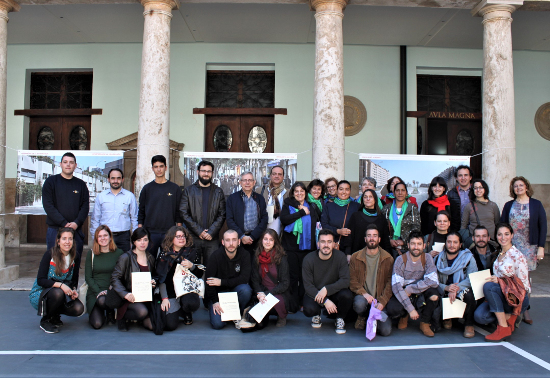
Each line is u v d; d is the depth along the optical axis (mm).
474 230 4988
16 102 10625
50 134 10789
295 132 10477
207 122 10648
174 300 4824
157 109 6621
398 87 10562
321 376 3510
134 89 10508
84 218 5820
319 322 4941
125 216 5832
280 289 4957
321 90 6652
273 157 6941
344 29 9492
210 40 10320
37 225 10906
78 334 4559
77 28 9562
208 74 10750
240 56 10523
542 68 10859
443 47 10578
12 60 10648
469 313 4664
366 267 4914
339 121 6621
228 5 8344
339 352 4105
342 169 6586
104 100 10516
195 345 4262
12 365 3627
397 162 6949
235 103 10711
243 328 4723
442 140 10852
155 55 6688
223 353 4027
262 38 10180
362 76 10555
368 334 4492
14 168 10594
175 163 10320
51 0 7070
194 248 5035
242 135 10664
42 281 4613
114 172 5785
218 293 4863
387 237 5379
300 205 5680
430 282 4691
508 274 4559
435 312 4707
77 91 10820
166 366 3674
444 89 10953
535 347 4309
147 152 6562
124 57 10539
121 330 4703
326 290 4758
